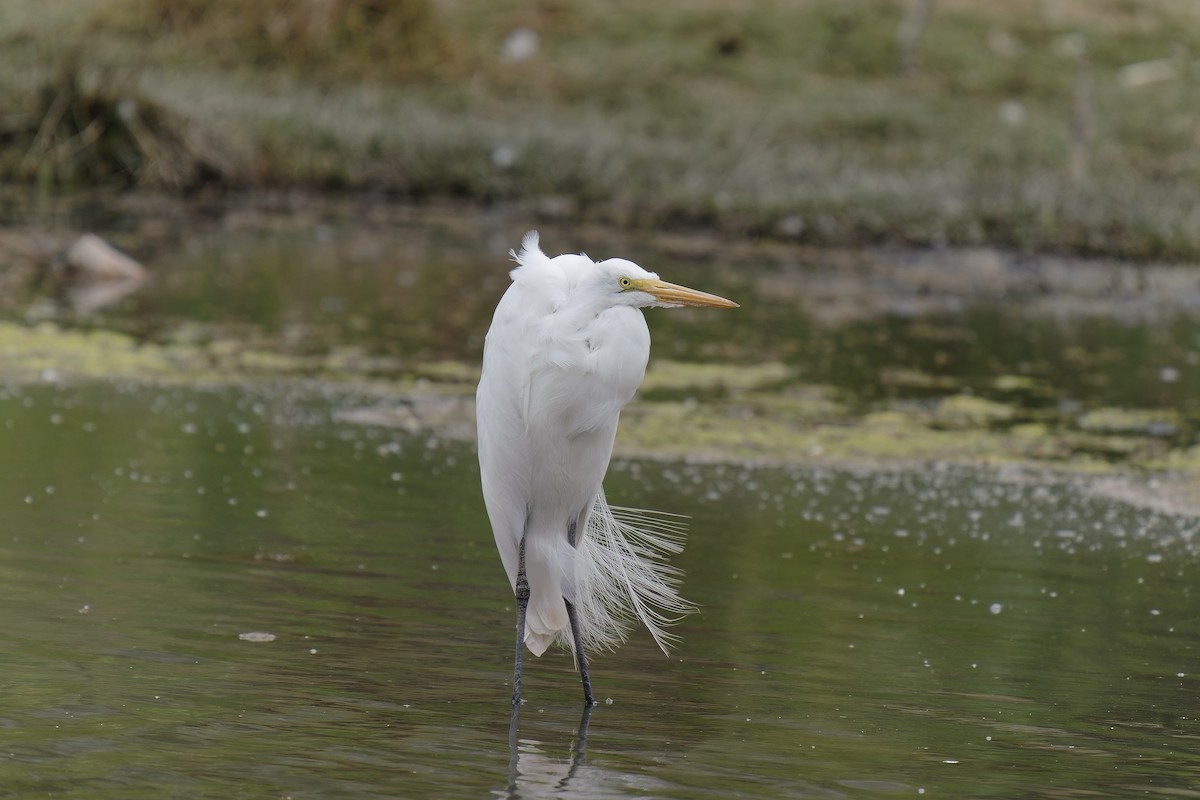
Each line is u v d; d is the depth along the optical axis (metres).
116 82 25.53
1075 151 28.20
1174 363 17.75
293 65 30.61
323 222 24.33
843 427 13.84
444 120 28.41
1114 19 40.59
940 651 8.06
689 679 7.47
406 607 8.30
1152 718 7.12
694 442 13.00
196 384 14.05
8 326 15.70
